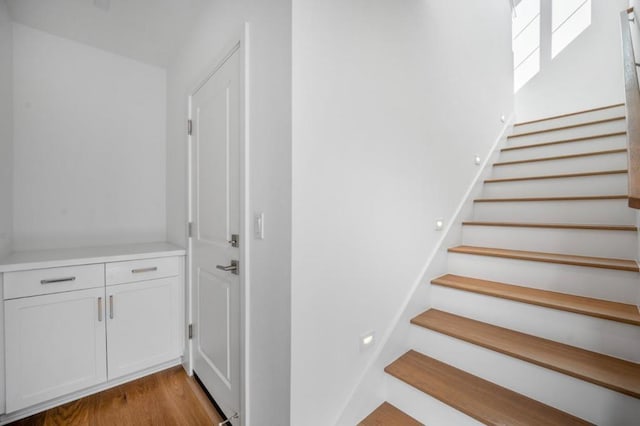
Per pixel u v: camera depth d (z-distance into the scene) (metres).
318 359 1.15
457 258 1.96
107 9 1.80
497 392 1.25
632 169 0.83
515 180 2.41
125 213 2.42
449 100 2.10
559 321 1.34
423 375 1.38
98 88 2.28
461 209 2.20
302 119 1.09
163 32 2.05
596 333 1.24
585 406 1.08
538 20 3.83
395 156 1.55
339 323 1.24
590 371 1.10
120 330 1.86
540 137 2.94
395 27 1.57
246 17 1.33
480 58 2.59
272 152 1.16
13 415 1.55
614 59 3.31
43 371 1.61
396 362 1.50
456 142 2.19
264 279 1.21
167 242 2.54
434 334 1.53
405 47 1.65
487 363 1.34
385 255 1.49
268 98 1.18
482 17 2.65
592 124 2.63
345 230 1.26
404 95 1.63
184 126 2.13
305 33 1.10
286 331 1.08
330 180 1.20
